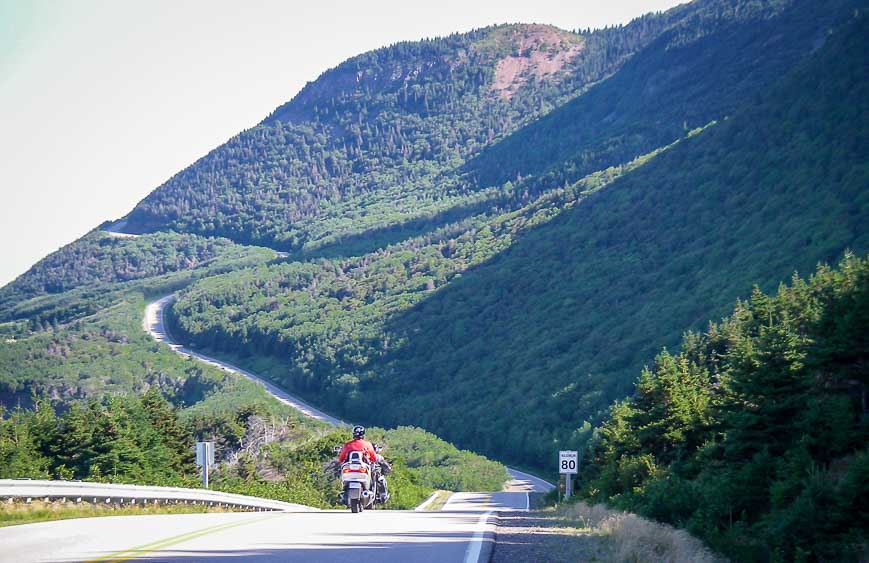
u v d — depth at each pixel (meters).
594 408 132.25
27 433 52.91
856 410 26.06
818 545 17.80
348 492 21.95
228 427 90.50
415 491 74.94
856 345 25.78
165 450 59.72
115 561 10.99
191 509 30.48
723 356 47.47
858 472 17.89
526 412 145.25
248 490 49.78
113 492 25.48
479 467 119.12
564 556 13.65
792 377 26.84
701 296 155.75
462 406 168.62
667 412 38.38
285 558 11.86
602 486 39.66
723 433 31.73
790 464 21.70
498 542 15.62
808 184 193.50
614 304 194.62
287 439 93.06
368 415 192.38
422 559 12.31
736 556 18.88
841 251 132.75
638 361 137.12
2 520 19.27
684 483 26.47
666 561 14.30
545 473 127.88
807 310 46.38
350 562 11.67
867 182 163.12
